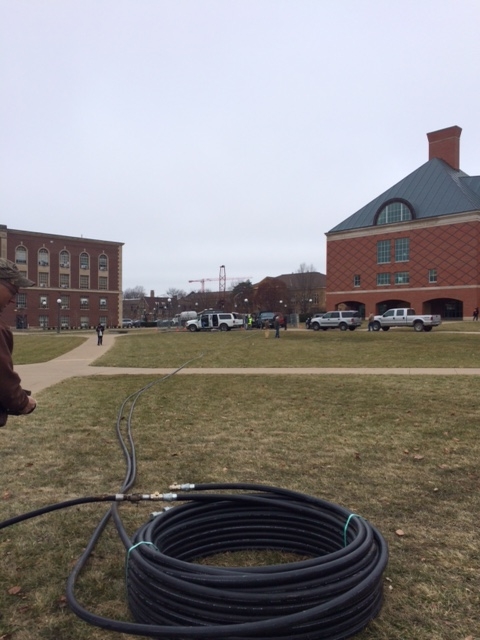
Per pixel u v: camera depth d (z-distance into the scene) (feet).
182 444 21.76
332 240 229.25
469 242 191.11
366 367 52.75
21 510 14.52
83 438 22.82
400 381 40.55
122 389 37.91
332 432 23.72
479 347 76.07
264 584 8.49
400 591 10.30
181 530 11.81
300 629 8.25
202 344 95.35
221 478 17.33
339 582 8.81
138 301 485.15
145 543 9.72
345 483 16.74
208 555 12.15
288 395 34.35
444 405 29.96
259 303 337.31
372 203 224.33
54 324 258.98
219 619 8.34
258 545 12.33
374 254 216.54
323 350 76.48
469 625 9.20
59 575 11.00
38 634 9.02
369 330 142.00
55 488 16.42
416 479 17.11
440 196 203.10
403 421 25.81
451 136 217.77
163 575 8.66
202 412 28.78
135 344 99.55
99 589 10.43
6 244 244.63
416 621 9.32
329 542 11.91
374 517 13.94
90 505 14.98
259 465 18.72
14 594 10.27
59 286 261.44
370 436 22.88
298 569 8.86
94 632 9.09
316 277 404.77
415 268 204.85
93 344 102.83
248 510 12.46
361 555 9.29
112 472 18.07
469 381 40.06
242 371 49.93
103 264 277.44
